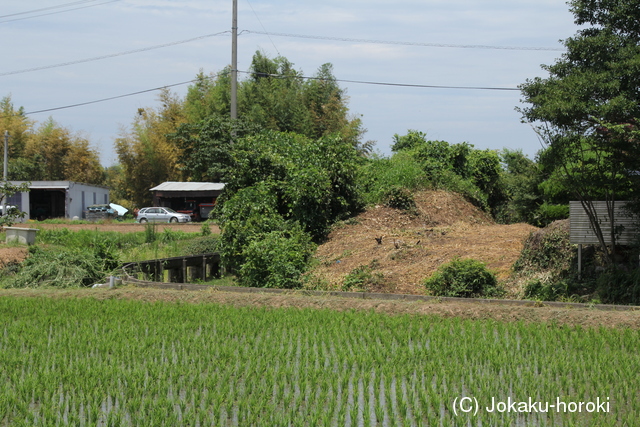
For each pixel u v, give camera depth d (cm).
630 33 1609
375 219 2500
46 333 1352
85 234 3362
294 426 831
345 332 1327
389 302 1595
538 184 2623
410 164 2978
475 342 1214
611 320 1342
